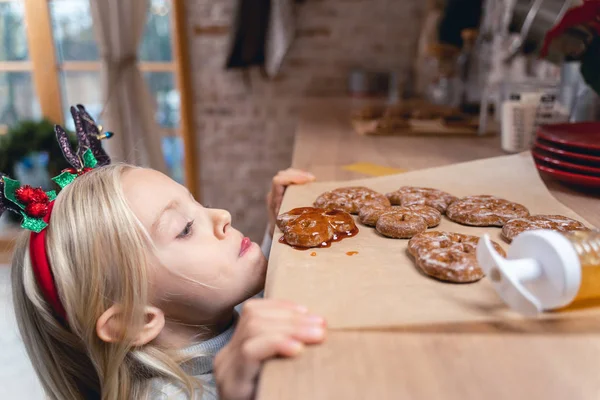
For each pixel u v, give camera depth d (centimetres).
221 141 179
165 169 154
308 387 31
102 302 46
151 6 165
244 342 35
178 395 47
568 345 34
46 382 53
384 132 105
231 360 35
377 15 170
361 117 124
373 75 171
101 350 47
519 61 121
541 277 35
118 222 46
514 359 33
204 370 50
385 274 44
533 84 87
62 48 146
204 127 177
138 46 146
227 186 184
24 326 51
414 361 33
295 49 173
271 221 73
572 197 62
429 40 157
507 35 116
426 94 165
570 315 37
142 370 49
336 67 175
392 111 126
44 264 47
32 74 157
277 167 181
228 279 48
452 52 139
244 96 174
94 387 54
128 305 46
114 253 46
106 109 144
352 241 51
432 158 84
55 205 49
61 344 52
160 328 47
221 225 50
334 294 41
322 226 51
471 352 34
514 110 82
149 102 150
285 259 47
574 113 80
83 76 153
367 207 57
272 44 154
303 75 175
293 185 69
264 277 50
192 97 174
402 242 51
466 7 135
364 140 101
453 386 31
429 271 43
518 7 100
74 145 125
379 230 53
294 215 54
